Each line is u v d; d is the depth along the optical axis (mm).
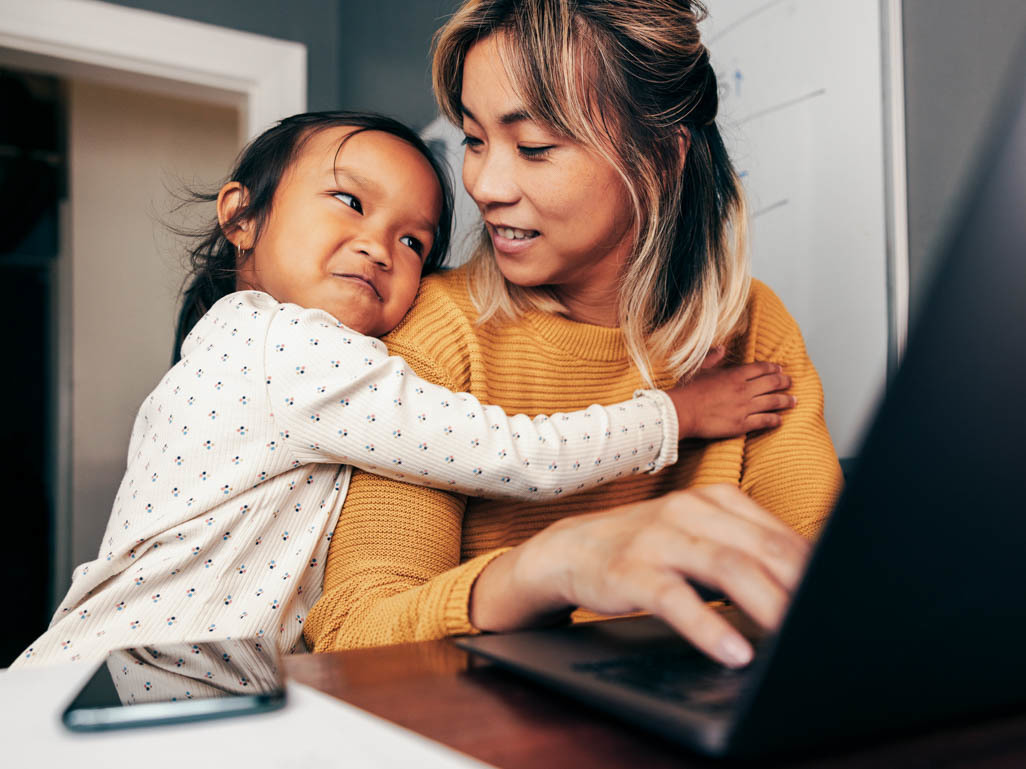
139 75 2285
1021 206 230
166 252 2762
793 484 959
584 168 833
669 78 885
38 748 279
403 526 740
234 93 2438
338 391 741
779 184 1236
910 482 242
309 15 2561
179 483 776
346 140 953
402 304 935
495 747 293
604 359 965
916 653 268
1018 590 276
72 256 2799
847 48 1109
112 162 2832
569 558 425
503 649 400
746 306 1091
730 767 273
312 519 799
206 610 750
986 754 277
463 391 858
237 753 272
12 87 2732
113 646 733
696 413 927
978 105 944
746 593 350
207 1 2361
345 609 651
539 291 964
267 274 942
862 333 1094
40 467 2908
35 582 2867
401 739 284
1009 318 240
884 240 1058
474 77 846
